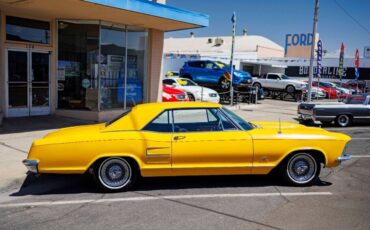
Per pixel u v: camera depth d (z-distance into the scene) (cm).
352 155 947
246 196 592
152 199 577
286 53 5434
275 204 556
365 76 4259
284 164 637
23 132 1052
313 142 629
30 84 1280
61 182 664
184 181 671
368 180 700
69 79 1363
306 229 464
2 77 1201
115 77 1441
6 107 1221
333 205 554
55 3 1046
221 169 613
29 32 1265
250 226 472
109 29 1396
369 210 535
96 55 1364
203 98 1948
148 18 1291
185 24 1417
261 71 4444
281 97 3070
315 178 646
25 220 494
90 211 527
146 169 599
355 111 1542
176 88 1853
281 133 629
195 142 602
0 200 576
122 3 1103
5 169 705
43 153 577
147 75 1593
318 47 2777
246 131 627
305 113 1600
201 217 503
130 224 480
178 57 3772
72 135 600
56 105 1359
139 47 1539
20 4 1066
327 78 4425
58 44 1340
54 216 508
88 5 1069
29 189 629
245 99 2466
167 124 616
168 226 472
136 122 613
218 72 2355
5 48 1203
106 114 1390
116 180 607
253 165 619
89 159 586
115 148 589
